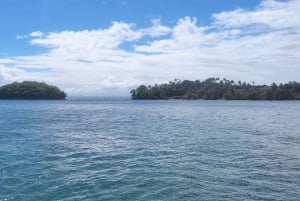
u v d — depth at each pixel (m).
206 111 109.69
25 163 25.39
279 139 39.09
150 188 19.06
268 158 27.31
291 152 30.12
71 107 138.25
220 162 25.77
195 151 30.62
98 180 20.67
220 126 55.88
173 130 49.19
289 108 134.38
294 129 51.06
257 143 35.69
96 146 33.81
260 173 22.31
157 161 26.25
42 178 21.08
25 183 19.94
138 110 115.19
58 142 36.47
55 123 60.56
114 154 29.36
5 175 21.73
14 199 17.22
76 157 28.03
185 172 22.62
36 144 34.88
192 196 17.72
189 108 133.12
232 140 38.09
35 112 97.69
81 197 17.55
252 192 18.30
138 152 30.28
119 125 57.47
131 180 20.67
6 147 32.72
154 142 36.53
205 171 22.86
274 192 18.31
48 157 27.89
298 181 20.39
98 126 55.44
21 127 52.34
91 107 140.00
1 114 87.00
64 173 22.42
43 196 17.69
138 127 53.91
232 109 124.69
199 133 45.16
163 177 21.34
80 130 48.88
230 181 20.39
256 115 88.50
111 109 122.12
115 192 18.38
